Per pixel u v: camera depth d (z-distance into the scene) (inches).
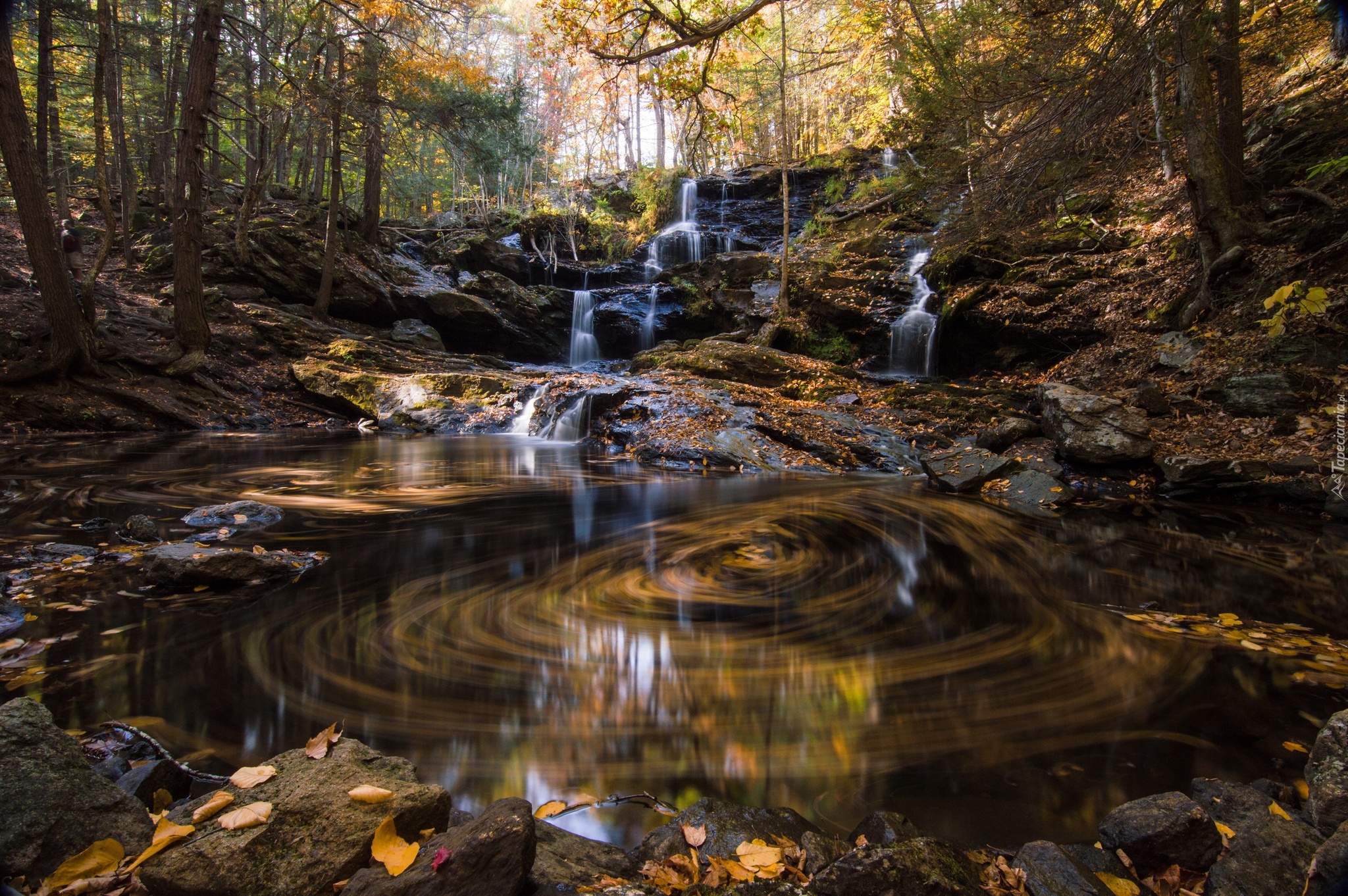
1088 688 111.7
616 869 65.9
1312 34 463.2
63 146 836.6
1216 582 176.1
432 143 1344.7
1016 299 573.0
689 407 456.8
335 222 732.7
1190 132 450.0
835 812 79.8
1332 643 131.7
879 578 178.5
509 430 543.8
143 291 676.1
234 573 158.7
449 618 142.4
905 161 848.9
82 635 126.6
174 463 358.6
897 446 399.5
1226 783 78.0
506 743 93.1
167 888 55.6
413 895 54.3
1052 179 306.8
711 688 110.7
